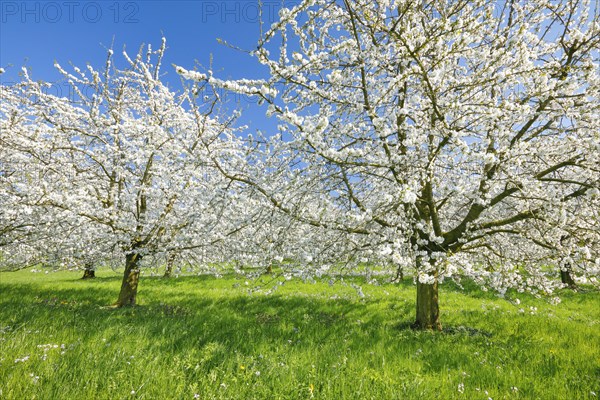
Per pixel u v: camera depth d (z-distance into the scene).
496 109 4.65
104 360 3.87
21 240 7.76
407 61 4.55
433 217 6.26
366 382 3.67
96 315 6.65
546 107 5.31
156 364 3.95
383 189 5.96
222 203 5.94
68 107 7.50
